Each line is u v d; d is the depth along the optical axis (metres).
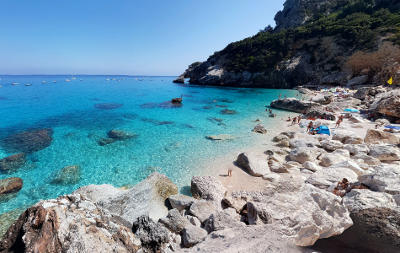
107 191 10.61
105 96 55.16
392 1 69.12
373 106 28.66
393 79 41.31
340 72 61.97
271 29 121.25
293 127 25.77
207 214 8.93
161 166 15.41
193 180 11.99
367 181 8.68
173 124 27.36
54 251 4.38
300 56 74.19
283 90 68.81
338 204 6.37
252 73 81.19
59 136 21.70
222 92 65.88
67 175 14.02
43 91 65.25
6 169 14.49
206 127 25.98
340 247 5.73
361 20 65.94
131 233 6.30
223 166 15.23
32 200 11.38
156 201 9.91
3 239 4.70
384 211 6.23
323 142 17.66
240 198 9.87
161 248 6.36
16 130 23.36
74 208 5.91
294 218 6.05
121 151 18.09
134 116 31.98
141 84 105.38
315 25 79.75
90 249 4.62
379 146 14.76
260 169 13.95
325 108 32.78
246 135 22.66
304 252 5.29
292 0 112.25
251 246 5.23
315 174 11.09
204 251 5.23
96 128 25.02
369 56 54.75
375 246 5.67
